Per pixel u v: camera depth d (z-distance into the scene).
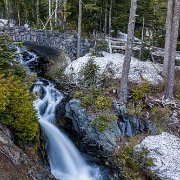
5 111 10.00
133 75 17.31
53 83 17.95
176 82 17.56
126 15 25.28
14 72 12.20
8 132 9.87
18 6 33.50
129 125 14.50
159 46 26.08
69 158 12.91
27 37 19.44
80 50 20.73
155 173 12.22
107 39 22.38
